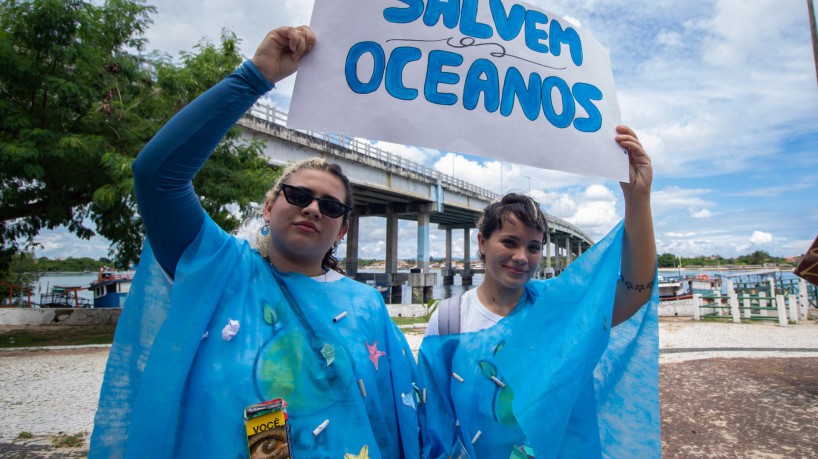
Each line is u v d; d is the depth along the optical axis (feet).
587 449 5.67
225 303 4.57
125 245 39.47
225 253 4.81
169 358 4.13
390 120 5.25
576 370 5.60
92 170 31.60
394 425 4.98
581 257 6.38
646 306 6.32
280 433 3.97
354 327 4.86
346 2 5.34
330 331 4.67
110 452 4.30
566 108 6.04
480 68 5.68
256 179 34.35
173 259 4.57
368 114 5.20
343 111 5.14
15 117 27.30
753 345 29.58
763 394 17.46
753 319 42.06
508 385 5.60
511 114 5.74
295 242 4.87
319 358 4.48
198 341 4.26
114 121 30.81
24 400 17.26
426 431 5.91
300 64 5.09
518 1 6.09
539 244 6.17
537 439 5.25
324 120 5.08
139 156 4.31
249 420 3.92
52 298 65.98
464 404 5.70
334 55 5.21
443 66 5.55
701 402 16.63
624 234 6.30
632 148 6.19
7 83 27.89
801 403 16.24
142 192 4.30
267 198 5.42
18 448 12.39
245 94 4.54
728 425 14.26
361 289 5.41
